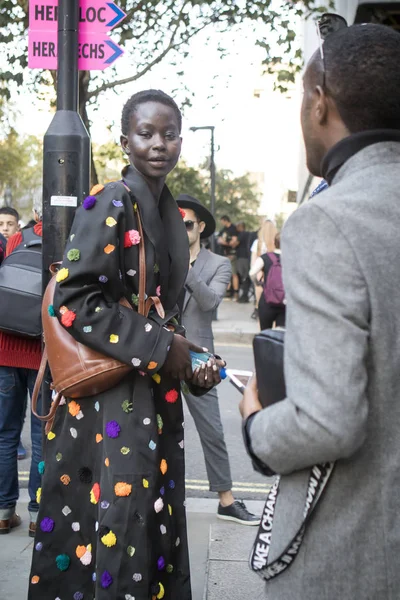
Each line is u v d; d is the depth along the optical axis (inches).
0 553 154.6
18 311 154.9
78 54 138.1
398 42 63.2
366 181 61.1
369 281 56.9
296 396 56.2
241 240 848.3
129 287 97.8
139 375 97.7
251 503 190.9
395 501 58.4
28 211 1326.3
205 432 173.0
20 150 1312.7
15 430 166.4
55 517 100.4
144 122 101.3
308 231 58.6
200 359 99.0
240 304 829.2
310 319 56.5
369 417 58.2
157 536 98.4
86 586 100.0
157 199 104.8
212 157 725.9
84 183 133.0
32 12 140.4
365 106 62.6
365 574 58.5
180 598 103.5
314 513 59.9
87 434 98.7
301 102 68.9
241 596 132.0
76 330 92.8
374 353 57.4
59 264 108.7
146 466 95.7
